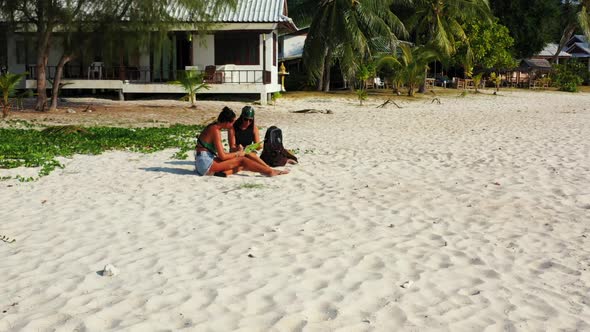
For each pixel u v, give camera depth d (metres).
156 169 12.02
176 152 14.43
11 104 25.56
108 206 8.90
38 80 24.56
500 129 20.03
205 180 10.85
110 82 30.42
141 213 8.47
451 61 49.16
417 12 42.44
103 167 12.30
